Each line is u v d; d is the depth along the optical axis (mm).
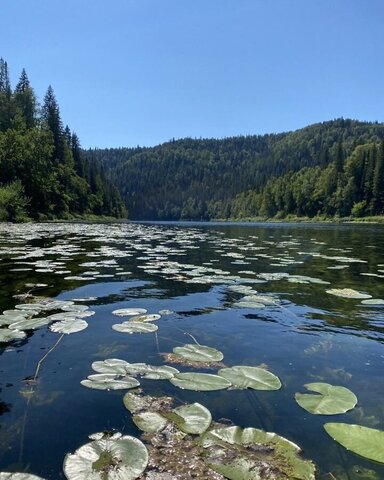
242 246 12297
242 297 4594
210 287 5172
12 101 46375
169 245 12133
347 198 61906
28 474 1382
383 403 2055
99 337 3037
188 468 1459
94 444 1585
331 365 2574
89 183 62781
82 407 1938
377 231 25875
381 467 1504
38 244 11117
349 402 2016
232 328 3371
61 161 51625
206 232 23516
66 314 3641
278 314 3846
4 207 28516
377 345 2977
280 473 1438
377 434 1705
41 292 4676
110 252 9250
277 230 27609
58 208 44438
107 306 4066
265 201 85062
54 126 51250
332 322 3588
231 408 1960
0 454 1553
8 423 1789
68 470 1425
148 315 3686
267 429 1772
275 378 2301
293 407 1981
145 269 6609
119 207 78250
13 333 3053
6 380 2248
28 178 36125
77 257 8125
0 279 5480
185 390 2141
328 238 17641
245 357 2703
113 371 2340
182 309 4000
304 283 5578
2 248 9727
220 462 1498
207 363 2564
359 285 5523
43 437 1674
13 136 36406
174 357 2639
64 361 2539
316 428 1786
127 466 1451
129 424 1778
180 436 1677
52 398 2033
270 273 6465
